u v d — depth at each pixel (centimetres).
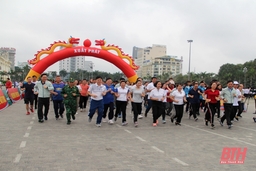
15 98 1998
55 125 995
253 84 5872
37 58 1961
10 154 588
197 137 836
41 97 1052
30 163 527
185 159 584
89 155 595
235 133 932
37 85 1062
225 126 1099
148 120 1208
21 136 779
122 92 1037
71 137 784
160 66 11319
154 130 947
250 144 752
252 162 577
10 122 1040
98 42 2034
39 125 985
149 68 11675
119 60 2042
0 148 639
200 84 1524
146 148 673
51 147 658
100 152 623
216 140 796
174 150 660
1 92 1541
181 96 1062
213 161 575
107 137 799
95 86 990
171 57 11712
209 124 1135
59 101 1141
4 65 9688
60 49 2002
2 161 537
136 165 531
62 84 1150
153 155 609
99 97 993
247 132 960
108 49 2064
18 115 1252
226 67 8069
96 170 495
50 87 1063
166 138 807
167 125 1074
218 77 7300
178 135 862
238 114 1340
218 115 1297
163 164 543
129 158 580
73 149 644
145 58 12912
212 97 1037
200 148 688
